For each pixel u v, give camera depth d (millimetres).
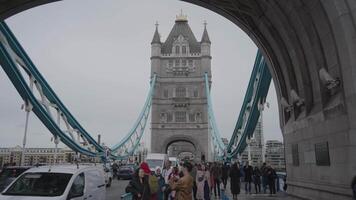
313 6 10453
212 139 90312
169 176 13062
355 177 7918
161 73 103750
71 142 49031
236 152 57438
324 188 11211
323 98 11250
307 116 12719
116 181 39531
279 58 14852
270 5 12867
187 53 104938
